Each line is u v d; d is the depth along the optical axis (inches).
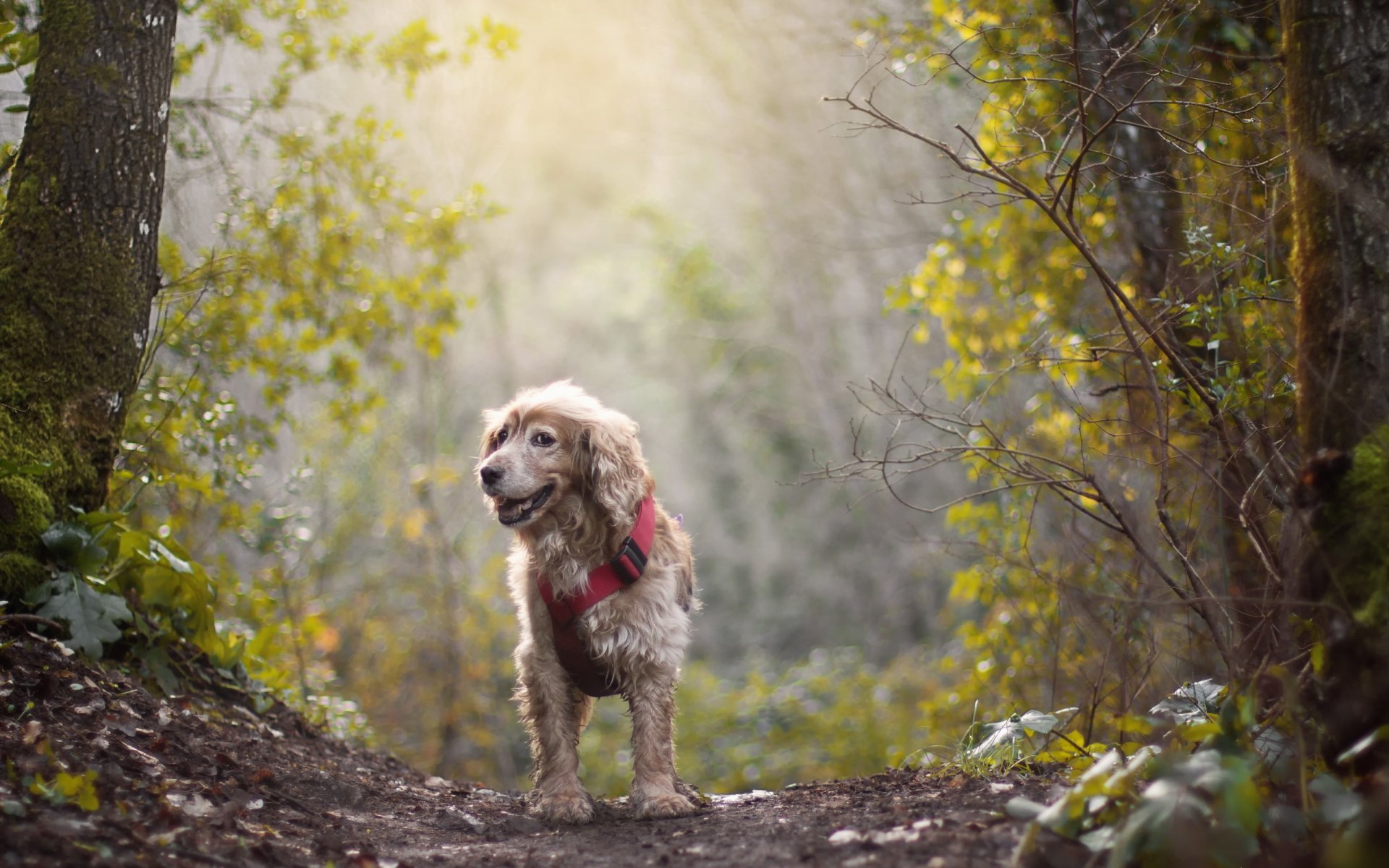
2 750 151.7
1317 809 123.7
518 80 700.0
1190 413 198.8
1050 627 243.8
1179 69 203.8
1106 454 207.9
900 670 676.1
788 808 173.0
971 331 289.7
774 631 989.2
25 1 243.3
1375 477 135.6
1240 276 183.9
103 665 208.2
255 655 266.8
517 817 180.4
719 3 650.2
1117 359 231.1
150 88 220.2
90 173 212.5
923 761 207.2
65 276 209.5
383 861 144.4
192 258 316.2
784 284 893.2
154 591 223.5
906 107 469.7
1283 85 185.8
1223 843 115.3
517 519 182.2
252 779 179.5
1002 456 243.3
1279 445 168.4
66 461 206.7
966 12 252.2
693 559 207.8
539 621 187.2
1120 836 118.3
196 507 316.8
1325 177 144.8
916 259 679.7
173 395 286.7
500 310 850.8
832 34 398.0
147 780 159.5
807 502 986.1
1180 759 128.3
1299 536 148.6
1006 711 254.1
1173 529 175.8
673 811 177.2
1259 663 164.1
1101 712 204.8
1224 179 191.6
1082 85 181.3
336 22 317.4
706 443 1114.7
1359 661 132.6
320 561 515.5
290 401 545.3
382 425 559.8
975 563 306.7
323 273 311.0
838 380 841.5
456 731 546.3
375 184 319.3
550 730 186.1
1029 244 279.3
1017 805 128.4
